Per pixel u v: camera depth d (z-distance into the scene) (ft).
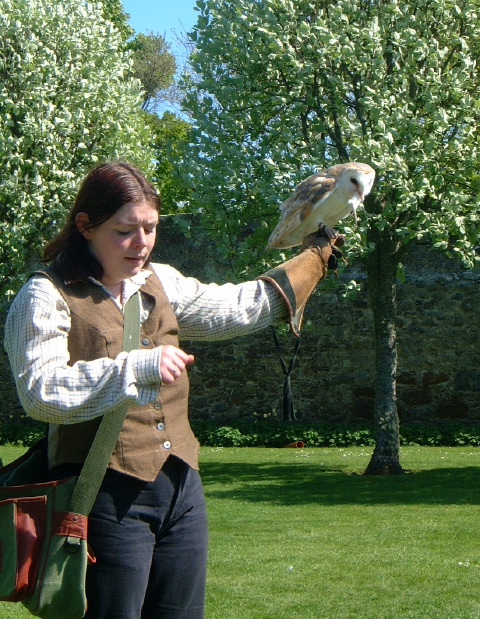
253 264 39.22
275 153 36.73
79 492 7.89
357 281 59.26
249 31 38.09
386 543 24.44
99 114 42.83
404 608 17.94
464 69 36.58
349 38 38.40
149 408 8.32
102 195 8.20
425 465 44.19
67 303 8.20
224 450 54.34
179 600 8.39
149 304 8.66
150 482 8.18
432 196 35.91
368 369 59.47
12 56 41.88
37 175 40.40
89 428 8.17
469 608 17.89
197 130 38.86
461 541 24.64
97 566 8.01
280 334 42.34
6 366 64.28
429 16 37.42
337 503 32.04
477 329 58.03
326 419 59.98
